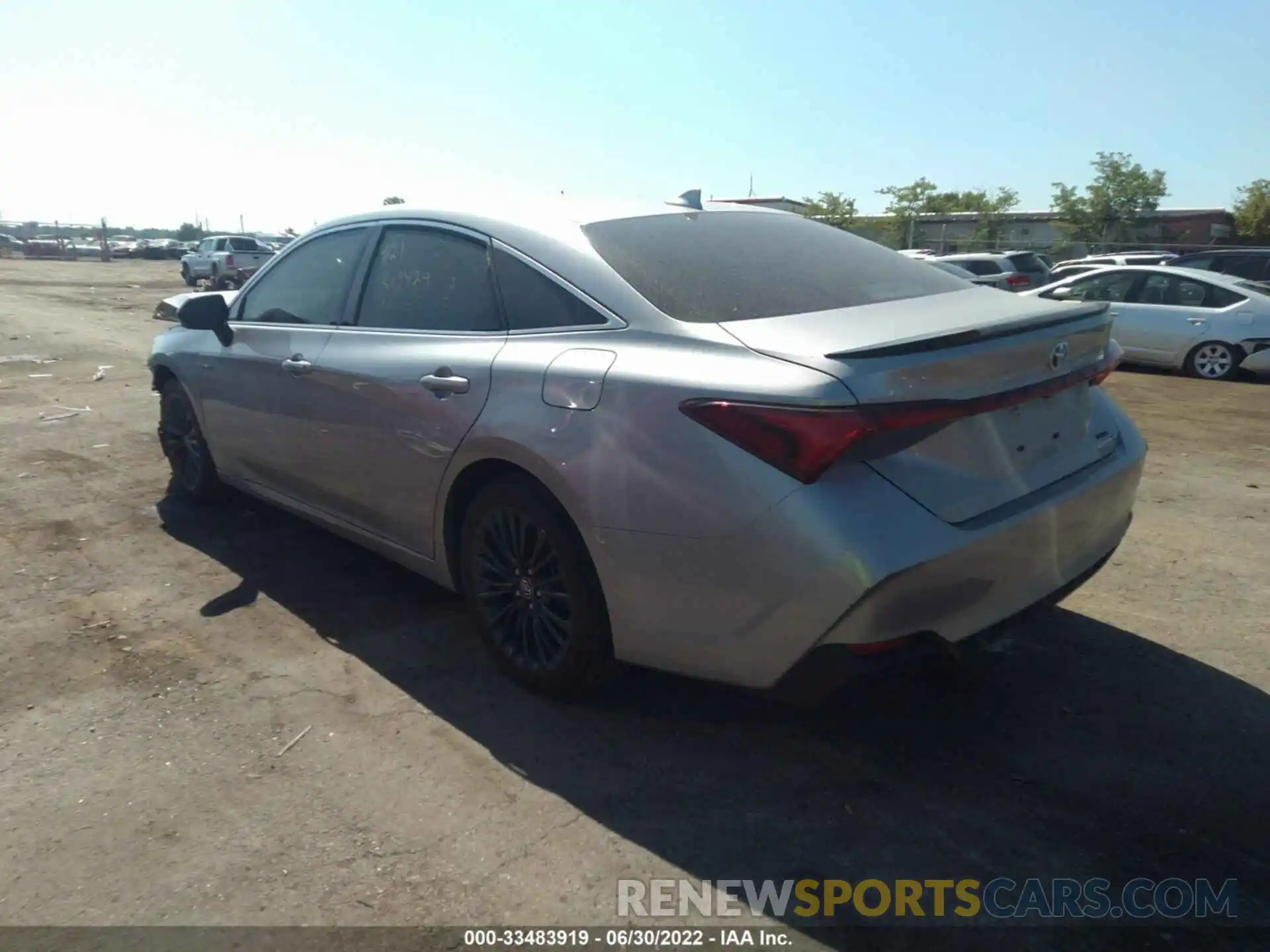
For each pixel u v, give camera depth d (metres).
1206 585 4.38
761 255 3.41
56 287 27.55
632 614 2.88
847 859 2.56
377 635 3.88
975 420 2.70
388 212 4.04
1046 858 2.56
